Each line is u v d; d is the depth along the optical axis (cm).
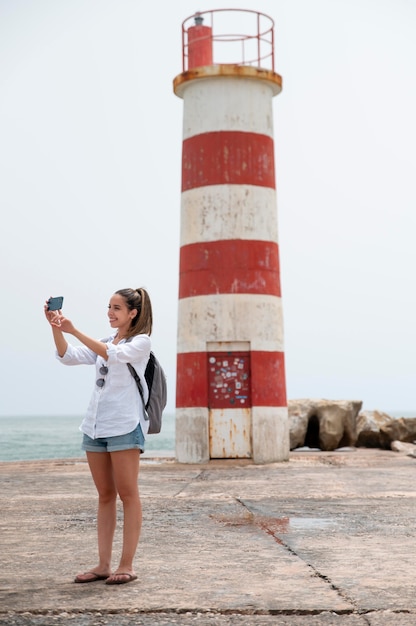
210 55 1797
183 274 1714
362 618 425
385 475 1298
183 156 1756
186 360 1675
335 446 2134
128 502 519
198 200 1698
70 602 459
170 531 714
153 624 414
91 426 521
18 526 745
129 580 509
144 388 523
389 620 420
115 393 518
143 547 634
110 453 517
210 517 803
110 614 434
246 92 1717
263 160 1719
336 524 756
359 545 642
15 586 501
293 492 1037
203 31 1795
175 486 1120
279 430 1656
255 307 1661
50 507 884
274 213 1733
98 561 580
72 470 1438
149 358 528
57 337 523
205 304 1662
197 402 1644
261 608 443
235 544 647
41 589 493
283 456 1656
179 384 1691
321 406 2175
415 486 1112
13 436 9156
